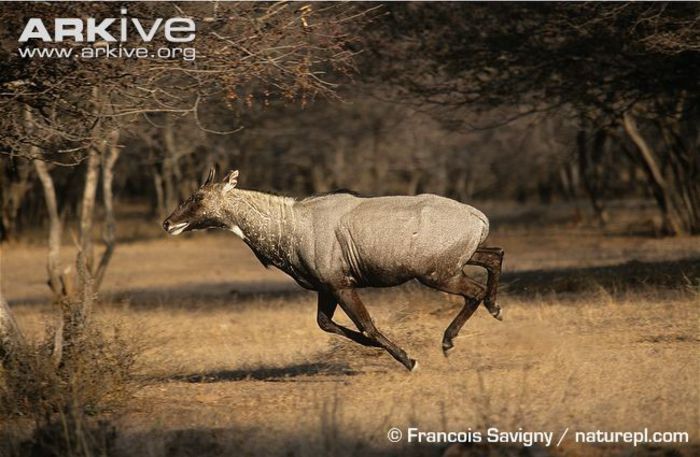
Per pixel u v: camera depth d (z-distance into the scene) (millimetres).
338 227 38312
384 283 38500
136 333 51562
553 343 44938
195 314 73062
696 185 134875
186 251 154625
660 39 60969
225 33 41375
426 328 49938
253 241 39625
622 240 133000
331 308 40094
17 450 30656
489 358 42781
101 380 36969
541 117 92250
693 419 31078
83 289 41219
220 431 31250
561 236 147250
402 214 37906
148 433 32062
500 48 72688
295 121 177750
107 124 42531
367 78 77438
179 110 41062
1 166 92312
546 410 32438
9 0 38531
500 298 67812
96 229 183875
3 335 39469
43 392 35312
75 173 152250
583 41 69438
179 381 42469
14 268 130375
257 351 52219
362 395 35906
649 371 37750
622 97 77812
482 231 38438
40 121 42125
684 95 79062
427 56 74812
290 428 31656
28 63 39312
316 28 44094
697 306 56188
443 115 82062
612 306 58781
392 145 195250
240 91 64750
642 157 128375
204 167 168875
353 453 29219
